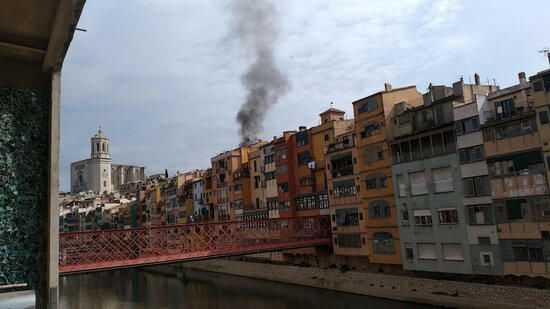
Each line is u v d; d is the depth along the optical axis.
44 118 7.57
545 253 31.34
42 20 6.79
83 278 83.69
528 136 32.78
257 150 71.31
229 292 54.03
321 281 51.00
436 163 39.41
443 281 37.59
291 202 59.75
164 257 39.06
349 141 50.41
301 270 54.34
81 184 191.62
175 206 97.56
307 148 58.78
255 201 70.94
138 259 37.56
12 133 7.21
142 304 51.25
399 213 42.78
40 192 7.32
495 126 34.88
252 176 72.12
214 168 82.12
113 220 130.62
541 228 31.58
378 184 45.62
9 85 7.42
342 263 50.91
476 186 36.12
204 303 48.81
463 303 35.19
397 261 43.03
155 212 107.56
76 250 35.31
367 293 44.69
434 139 39.78
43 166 7.43
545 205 31.56
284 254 60.03
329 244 51.72
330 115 60.78
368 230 46.59
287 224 52.91
